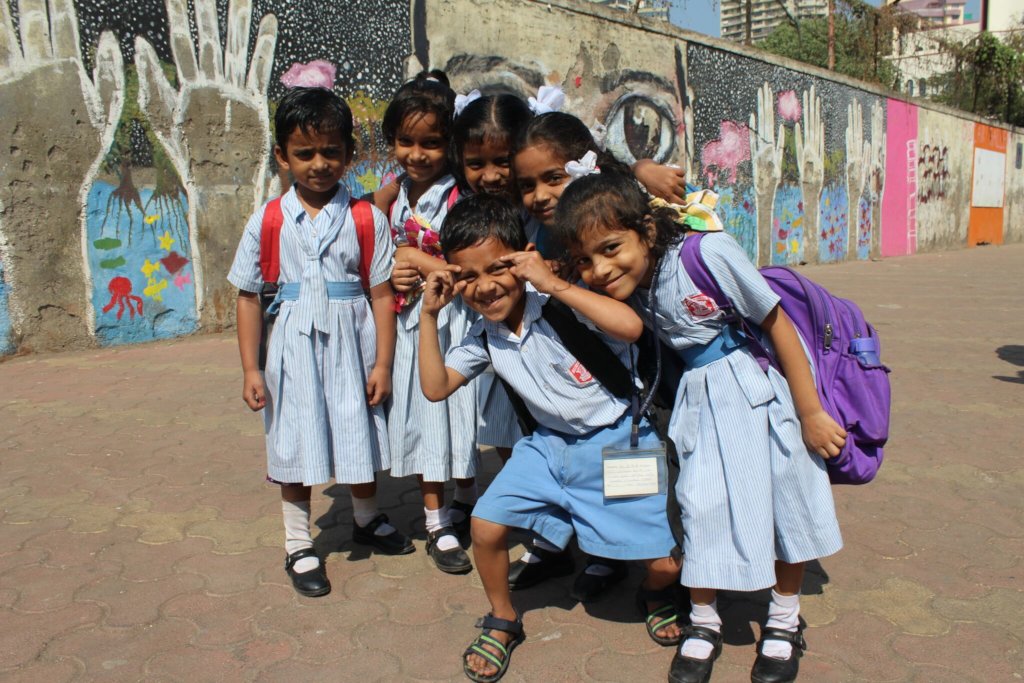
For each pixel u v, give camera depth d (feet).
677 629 7.35
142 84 20.88
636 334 6.60
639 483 6.89
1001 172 76.02
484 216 6.89
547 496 7.11
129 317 21.30
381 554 9.30
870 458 6.88
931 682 6.66
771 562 6.47
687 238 6.59
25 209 19.40
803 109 47.98
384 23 26.02
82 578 8.61
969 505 10.57
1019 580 8.46
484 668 6.78
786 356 6.55
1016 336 23.56
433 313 7.22
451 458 8.80
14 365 18.99
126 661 7.05
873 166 55.67
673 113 38.91
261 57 22.99
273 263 8.22
